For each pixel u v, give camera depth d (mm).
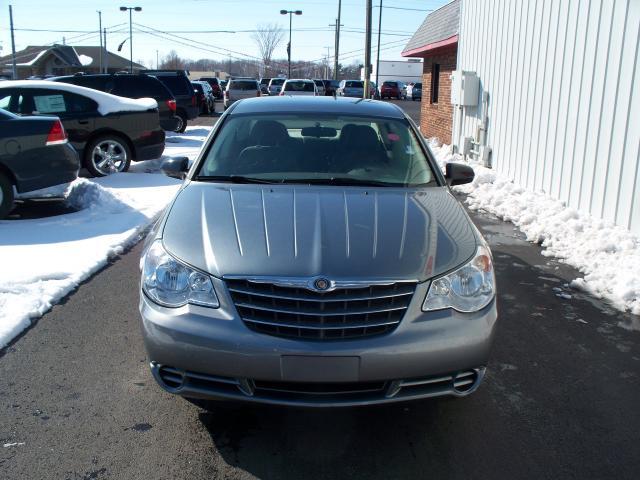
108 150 10695
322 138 4551
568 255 6430
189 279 3008
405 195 3883
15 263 5633
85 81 15234
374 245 3135
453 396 3068
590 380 3809
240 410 3361
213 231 3242
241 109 4871
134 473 2820
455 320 2982
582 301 5176
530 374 3867
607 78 7277
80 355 3959
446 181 4535
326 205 3570
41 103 10180
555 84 8625
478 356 3016
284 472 2857
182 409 3355
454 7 14820
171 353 2941
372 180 4156
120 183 9992
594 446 3115
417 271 3004
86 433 3113
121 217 7570
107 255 6023
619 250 6270
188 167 4738
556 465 2953
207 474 2830
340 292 2877
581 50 7902
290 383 2891
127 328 4387
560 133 8461
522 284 5586
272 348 2814
